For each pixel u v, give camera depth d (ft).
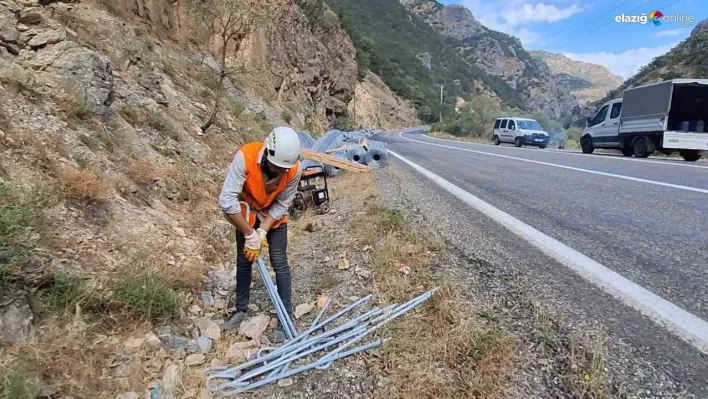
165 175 17.46
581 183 24.35
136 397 6.97
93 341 7.95
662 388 6.61
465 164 37.19
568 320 8.66
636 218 16.02
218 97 26.66
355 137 40.78
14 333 7.19
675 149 44.52
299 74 71.46
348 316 9.82
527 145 76.54
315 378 7.68
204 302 10.73
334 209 20.22
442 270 11.64
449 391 6.84
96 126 16.74
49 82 16.63
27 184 11.15
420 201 20.33
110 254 10.84
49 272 8.77
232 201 8.48
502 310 9.34
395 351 8.09
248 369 8.09
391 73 284.00
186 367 7.85
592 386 6.70
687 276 10.51
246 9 35.17
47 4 22.57
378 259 12.45
